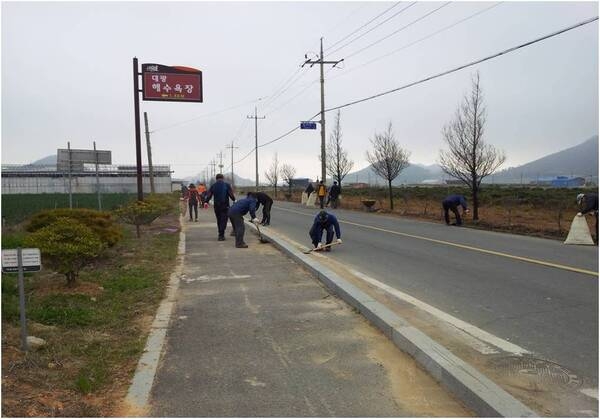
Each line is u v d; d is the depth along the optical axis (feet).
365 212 94.17
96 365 15.46
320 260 34.96
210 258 36.70
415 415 12.48
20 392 13.09
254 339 18.19
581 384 14.23
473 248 42.09
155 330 19.06
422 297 24.61
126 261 34.68
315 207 114.21
